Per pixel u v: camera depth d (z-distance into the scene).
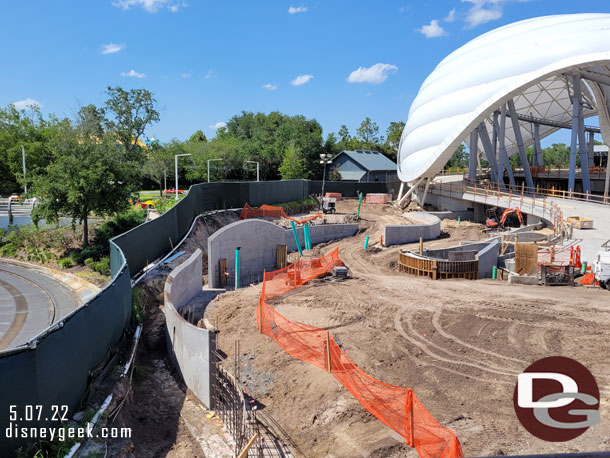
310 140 81.81
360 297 20.88
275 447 10.95
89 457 9.62
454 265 25.80
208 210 39.00
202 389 13.56
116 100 63.50
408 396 10.40
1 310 20.89
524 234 33.81
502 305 18.84
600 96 48.91
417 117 54.44
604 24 42.06
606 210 39.16
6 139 64.44
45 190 29.38
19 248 33.03
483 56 48.59
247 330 17.45
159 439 11.82
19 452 8.87
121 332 15.16
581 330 15.84
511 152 83.56
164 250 27.77
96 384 12.31
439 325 16.94
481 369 13.38
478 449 9.63
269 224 30.91
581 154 47.31
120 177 31.48
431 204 59.12
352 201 61.25
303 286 23.20
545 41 43.88
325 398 12.27
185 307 20.55
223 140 95.31
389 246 37.34
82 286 24.73
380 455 9.86
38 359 9.34
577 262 25.20
